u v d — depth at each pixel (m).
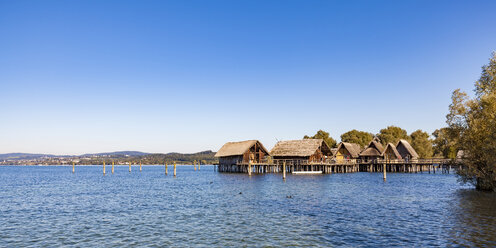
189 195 38.38
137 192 42.62
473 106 37.94
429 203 30.41
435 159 80.69
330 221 23.11
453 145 41.28
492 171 37.31
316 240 18.52
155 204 31.66
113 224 22.95
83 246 17.89
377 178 62.41
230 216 25.25
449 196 35.12
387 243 17.73
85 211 28.16
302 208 28.36
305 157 78.38
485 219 23.19
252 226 21.89
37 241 18.91
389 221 22.88
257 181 56.69
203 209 28.47
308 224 22.28
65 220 24.45
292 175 71.50
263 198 34.62
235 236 19.52
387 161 84.31
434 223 22.06
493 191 38.38
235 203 31.53
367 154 87.75
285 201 32.41
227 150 87.50
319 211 26.91
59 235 20.16
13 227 22.36
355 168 88.38
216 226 22.02
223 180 60.97
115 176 86.44
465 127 38.78
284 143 82.00
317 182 53.53
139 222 23.50
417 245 17.30
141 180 67.31
